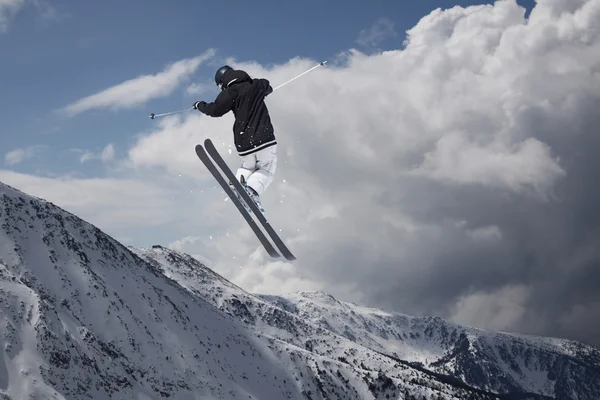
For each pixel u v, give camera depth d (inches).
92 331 3134.8
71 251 3759.8
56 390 2421.3
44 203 4156.0
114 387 2733.8
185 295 4360.2
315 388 4077.3
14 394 2294.5
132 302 3629.4
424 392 4458.7
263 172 427.8
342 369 4434.1
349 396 4173.2
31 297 2874.0
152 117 454.3
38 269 3435.0
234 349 4001.0
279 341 4495.6
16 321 2669.8
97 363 2800.2
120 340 3171.8
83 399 2488.9
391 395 4325.8
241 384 3567.9
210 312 4362.7
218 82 439.5
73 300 3297.2
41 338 2628.0
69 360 2632.9
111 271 3860.7
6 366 2405.3
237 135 427.2
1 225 3639.3
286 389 3895.2
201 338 3801.7
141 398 2790.4
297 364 4234.7
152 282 4143.7
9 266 3326.8
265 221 420.5
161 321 3634.4
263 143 421.4
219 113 429.1
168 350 3371.1
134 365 3043.8
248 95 423.8
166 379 3102.9
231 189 425.7
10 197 3954.2
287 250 420.5
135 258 4416.8
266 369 4003.4
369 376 4429.1
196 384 3223.4
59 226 3969.0
